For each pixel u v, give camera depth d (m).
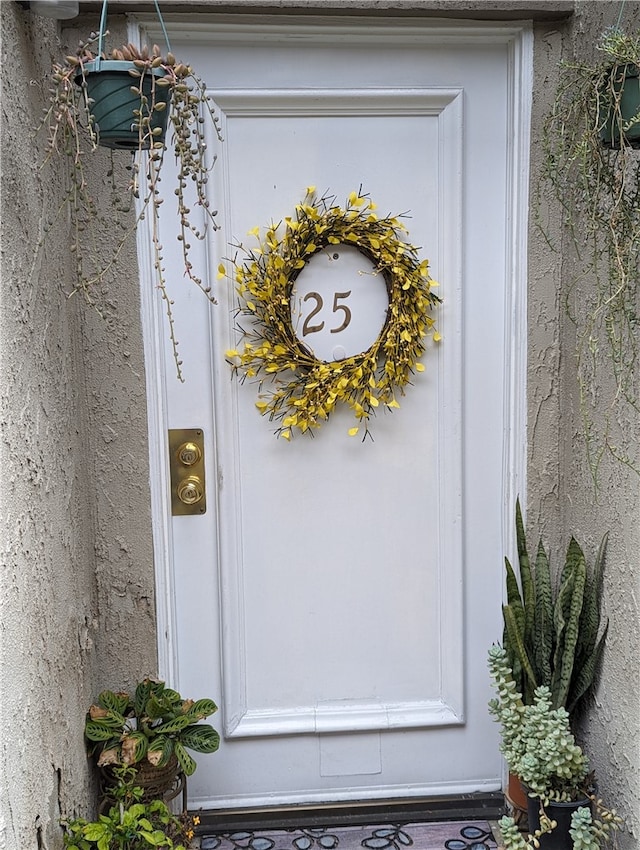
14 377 1.44
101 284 1.90
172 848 1.64
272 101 1.96
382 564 2.14
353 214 1.99
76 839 1.63
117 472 1.96
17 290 1.46
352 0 1.82
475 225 2.06
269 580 2.12
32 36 1.56
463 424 2.11
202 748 1.87
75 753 1.76
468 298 2.08
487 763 2.21
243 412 2.06
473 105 2.02
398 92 1.98
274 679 2.15
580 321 1.93
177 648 2.11
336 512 2.11
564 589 1.91
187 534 2.08
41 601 1.57
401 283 2.00
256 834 2.07
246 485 2.09
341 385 2.01
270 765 2.16
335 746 2.17
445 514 2.13
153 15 1.83
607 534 1.86
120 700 1.91
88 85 1.44
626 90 1.52
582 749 2.00
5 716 1.37
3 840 1.35
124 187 1.88
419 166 2.02
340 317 2.06
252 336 2.04
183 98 1.47
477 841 2.02
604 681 1.88
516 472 2.09
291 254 1.98
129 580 2.00
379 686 2.17
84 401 1.92
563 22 1.93
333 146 2.00
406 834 2.05
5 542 1.39
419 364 2.06
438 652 2.17
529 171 1.98
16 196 1.46
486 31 1.94
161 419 2.00
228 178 1.99
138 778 1.83
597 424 1.87
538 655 1.95
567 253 1.99
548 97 1.95
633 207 1.62
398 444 2.11
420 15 1.87
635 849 1.75
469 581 2.16
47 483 1.61
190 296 2.00
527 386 2.05
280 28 1.90
